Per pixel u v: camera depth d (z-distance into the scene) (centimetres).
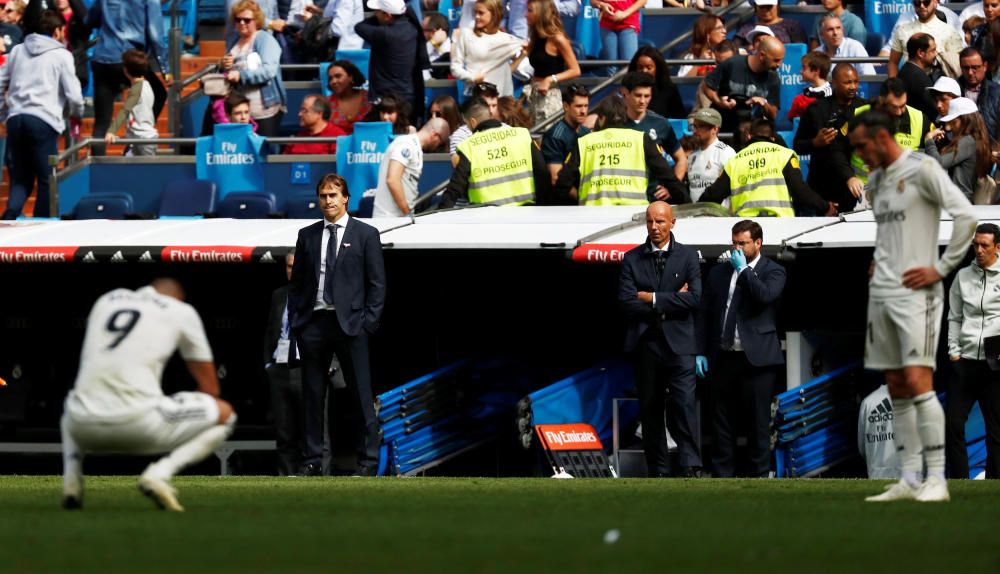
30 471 6372
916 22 6812
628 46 7594
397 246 5462
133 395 2762
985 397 5094
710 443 5641
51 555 2242
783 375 5947
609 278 6144
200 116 7962
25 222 6238
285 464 5541
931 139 5866
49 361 6372
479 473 5981
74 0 8194
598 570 2048
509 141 5969
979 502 3244
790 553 2248
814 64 6519
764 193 5753
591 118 6562
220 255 5625
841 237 5328
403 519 2853
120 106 8425
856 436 5628
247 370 6278
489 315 6225
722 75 6588
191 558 2205
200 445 2845
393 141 6147
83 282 6366
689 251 5194
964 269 5088
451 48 7200
